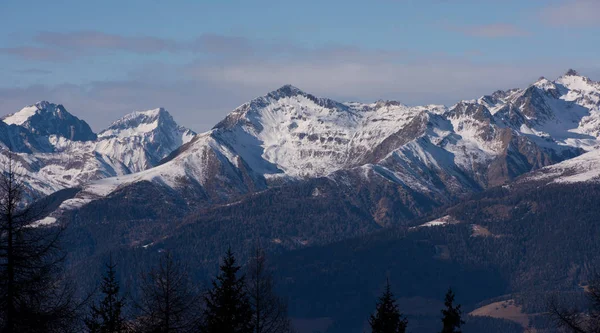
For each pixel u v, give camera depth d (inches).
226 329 3821.4
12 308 3014.3
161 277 4020.7
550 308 3774.6
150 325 3929.6
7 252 3036.4
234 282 3954.2
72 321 3139.8
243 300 4020.7
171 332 3939.5
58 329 3090.6
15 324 3002.0
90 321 3855.8
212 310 3873.0
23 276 3046.3
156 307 3954.2
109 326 3912.4
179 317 3964.1
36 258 3063.5
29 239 3080.7
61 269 3189.0
